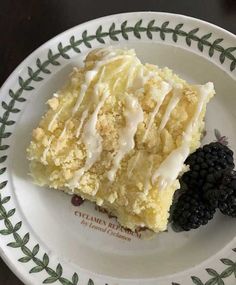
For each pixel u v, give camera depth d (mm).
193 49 156
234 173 136
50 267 135
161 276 135
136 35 158
